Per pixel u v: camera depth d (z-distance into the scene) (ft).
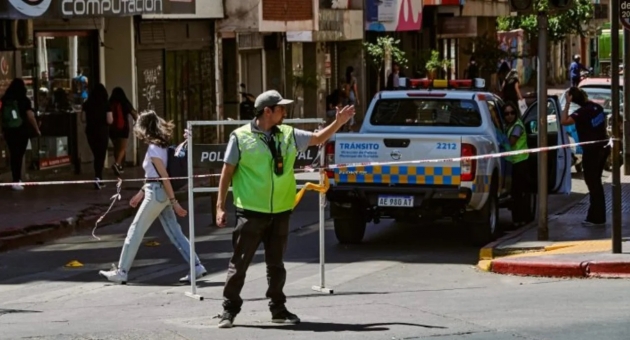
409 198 71.15
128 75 123.03
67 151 114.11
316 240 78.02
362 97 189.67
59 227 81.92
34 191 100.17
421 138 70.64
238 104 154.20
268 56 166.61
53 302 57.06
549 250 67.21
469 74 212.84
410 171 70.85
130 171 117.29
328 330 46.03
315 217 89.61
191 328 46.96
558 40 232.94
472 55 216.95
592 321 46.70
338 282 61.16
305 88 173.06
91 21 117.50
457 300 53.93
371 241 77.56
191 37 136.15
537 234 72.59
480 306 51.65
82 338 44.73
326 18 172.24
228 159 46.91
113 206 92.38
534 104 88.89
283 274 47.75
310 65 178.60
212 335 45.14
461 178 69.97
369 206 72.08
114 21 122.11
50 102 112.27
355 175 71.97
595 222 77.41
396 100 79.20
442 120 78.13
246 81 161.48
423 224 85.66
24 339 44.78
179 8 129.08
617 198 62.59
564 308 50.26
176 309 53.83
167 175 61.26
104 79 121.19
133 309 54.13
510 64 241.76
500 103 83.15
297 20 145.79
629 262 60.08
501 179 77.66
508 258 64.18
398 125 79.05
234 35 152.66
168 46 130.93
